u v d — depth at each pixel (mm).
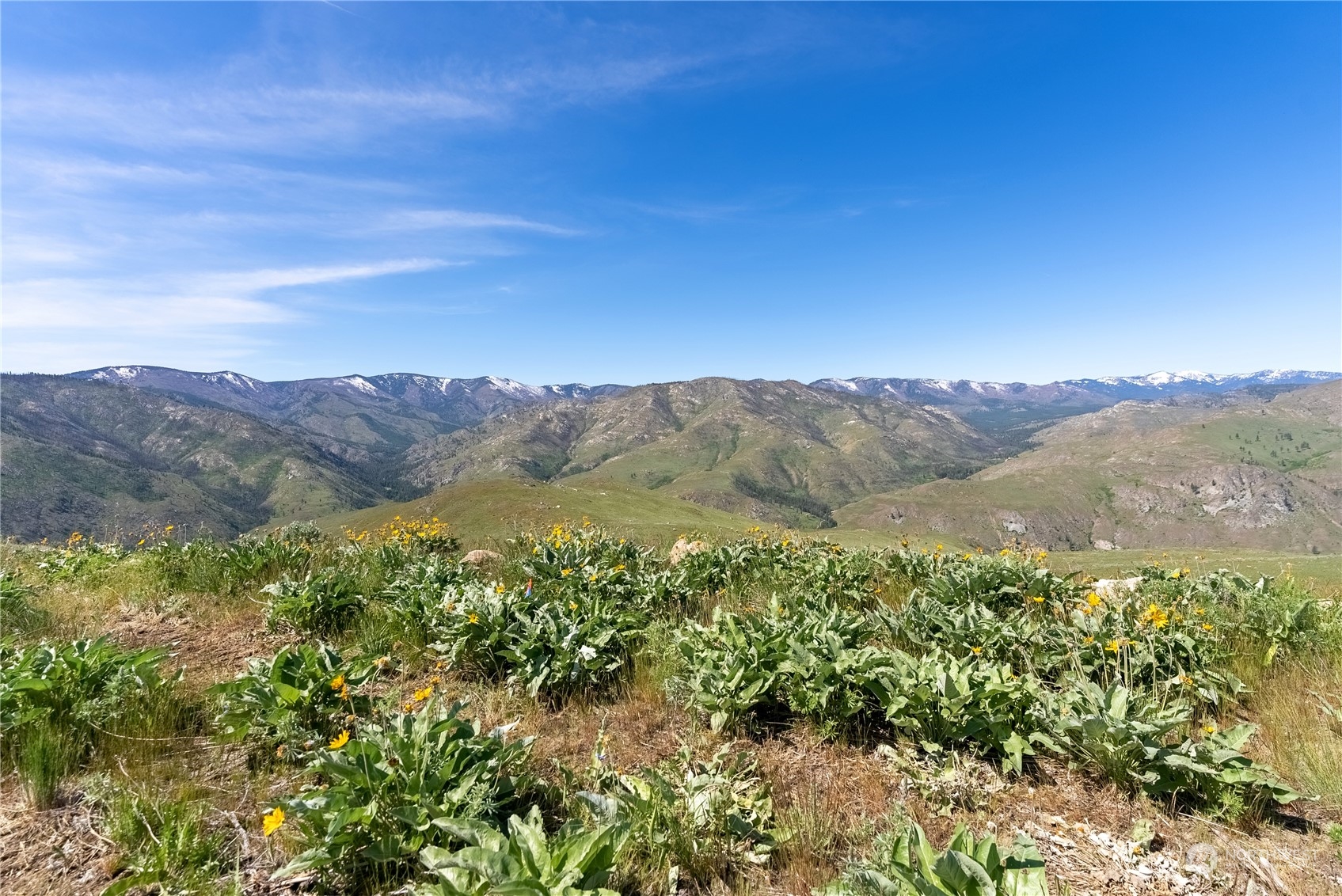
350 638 6059
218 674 4953
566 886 2266
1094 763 3773
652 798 3098
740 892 2756
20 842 2789
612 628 5453
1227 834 3227
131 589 7504
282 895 2553
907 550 9203
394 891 2555
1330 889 2816
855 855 3020
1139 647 4750
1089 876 2926
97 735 3623
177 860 2584
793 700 4387
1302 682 4867
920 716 4047
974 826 3303
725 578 8172
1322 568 15734
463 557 10633
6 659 4234
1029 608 6637
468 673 5238
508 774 3414
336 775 2822
